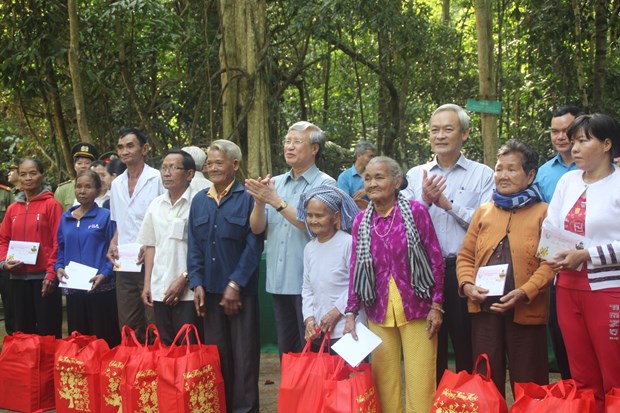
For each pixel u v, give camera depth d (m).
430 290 3.35
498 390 3.18
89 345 4.11
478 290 3.21
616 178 2.99
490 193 3.71
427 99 10.70
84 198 4.60
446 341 3.72
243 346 3.89
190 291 4.00
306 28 8.72
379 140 10.42
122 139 4.48
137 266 4.24
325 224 3.52
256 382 3.94
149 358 3.72
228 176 3.96
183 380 3.56
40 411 4.38
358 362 3.19
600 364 3.01
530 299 3.10
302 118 10.58
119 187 4.56
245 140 7.72
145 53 8.54
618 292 2.91
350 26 9.16
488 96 5.99
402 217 3.37
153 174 4.55
